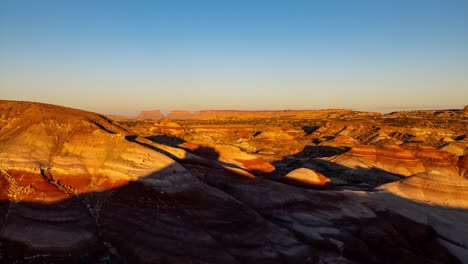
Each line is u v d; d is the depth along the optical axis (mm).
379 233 28297
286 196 30312
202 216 22828
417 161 64250
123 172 23672
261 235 22953
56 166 22672
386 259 25750
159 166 25172
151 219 21172
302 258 22047
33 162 22047
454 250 29188
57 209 19875
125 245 19094
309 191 32531
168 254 19125
